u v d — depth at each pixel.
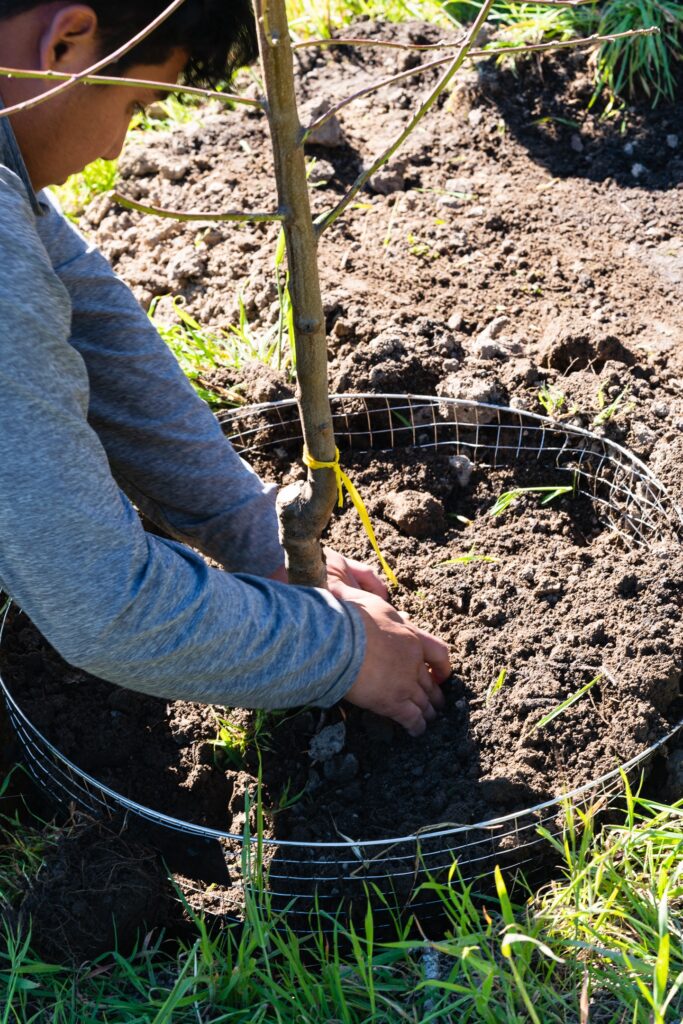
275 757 1.92
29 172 1.43
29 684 2.06
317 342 1.46
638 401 2.42
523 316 2.70
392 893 1.72
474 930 1.69
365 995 1.61
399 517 2.29
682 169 3.15
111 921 1.71
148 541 1.39
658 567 2.04
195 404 1.92
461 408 2.42
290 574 1.77
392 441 2.44
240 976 1.60
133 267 3.07
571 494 2.36
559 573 2.10
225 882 1.83
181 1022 1.61
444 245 2.92
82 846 1.79
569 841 1.74
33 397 1.22
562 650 1.92
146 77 1.38
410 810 1.81
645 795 1.85
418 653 1.83
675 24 3.33
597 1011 1.56
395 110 3.40
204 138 3.37
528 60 3.40
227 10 1.36
